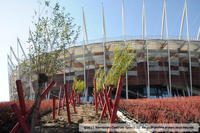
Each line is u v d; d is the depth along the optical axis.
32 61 5.96
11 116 8.04
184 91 44.75
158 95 44.22
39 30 5.91
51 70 6.07
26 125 3.88
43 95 5.03
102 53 44.31
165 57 44.00
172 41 42.00
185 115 7.75
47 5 6.26
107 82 6.89
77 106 15.37
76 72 45.34
